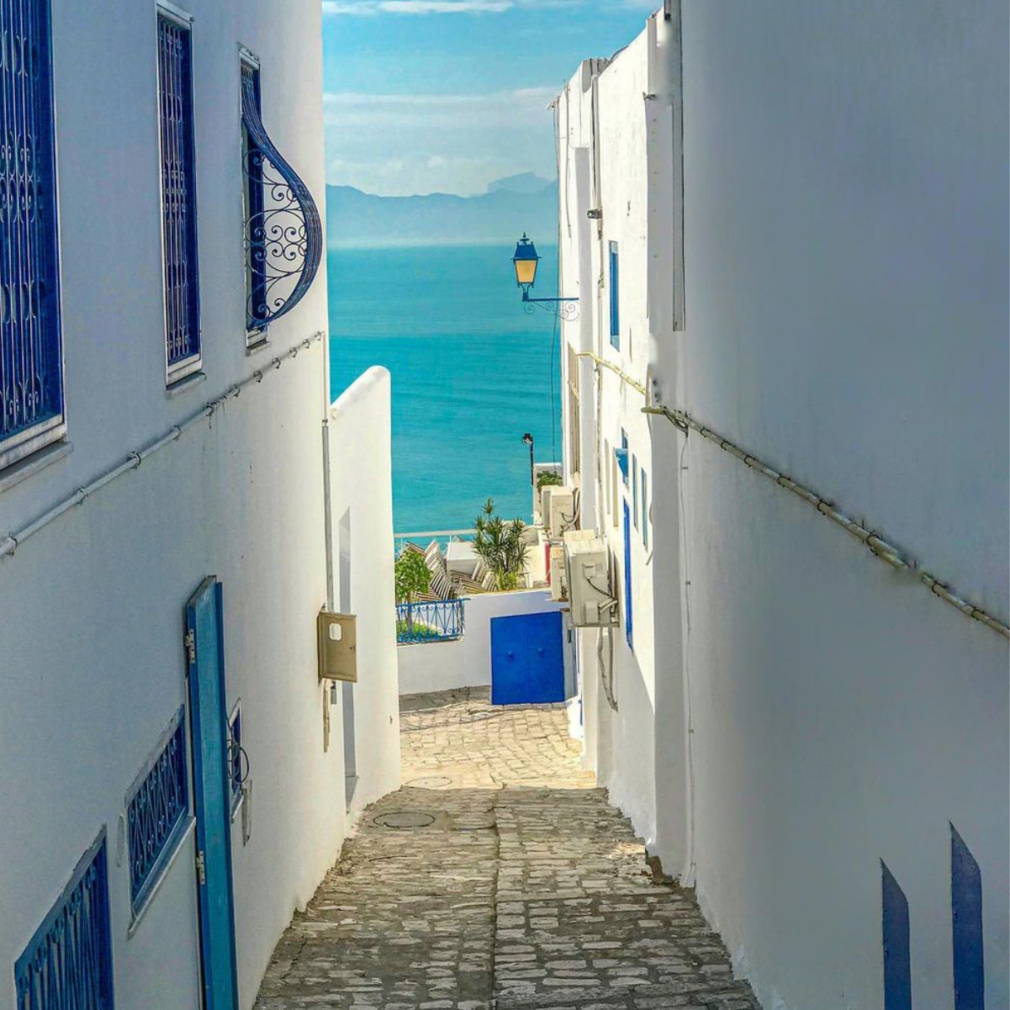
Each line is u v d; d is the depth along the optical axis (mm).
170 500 6328
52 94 4684
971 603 4422
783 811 6957
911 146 4918
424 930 9109
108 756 5254
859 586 5609
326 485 11195
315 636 10703
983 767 4352
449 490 81750
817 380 6141
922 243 4816
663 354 9688
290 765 9469
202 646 6754
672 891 9883
